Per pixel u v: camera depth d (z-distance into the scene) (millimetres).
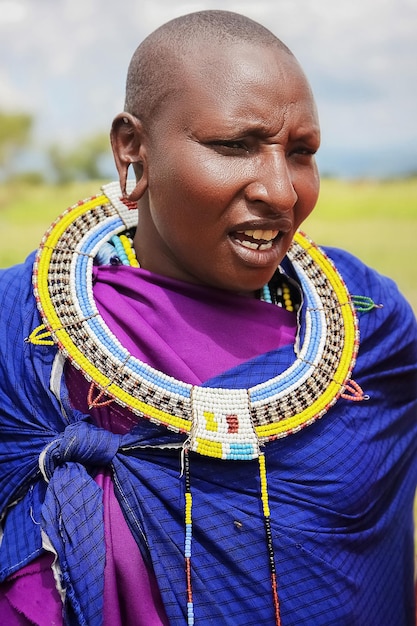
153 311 1362
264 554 1302
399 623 1577
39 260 1420
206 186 1207
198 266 1307
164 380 1306
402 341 1564
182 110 1222
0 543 1342
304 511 1346
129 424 1312
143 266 1437
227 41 1236
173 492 1280
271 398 1329
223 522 1288
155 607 1281
